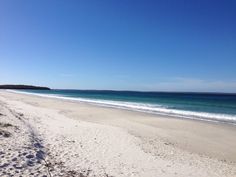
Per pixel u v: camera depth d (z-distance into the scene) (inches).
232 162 435.8
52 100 2014.0
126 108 1346.0
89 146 472.7
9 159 333.1
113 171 346.6
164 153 465.1
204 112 1148.5
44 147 435.8
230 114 1063.0
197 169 386.3
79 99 2287.2
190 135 634.2
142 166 378.9
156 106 1501.0
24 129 554.3
